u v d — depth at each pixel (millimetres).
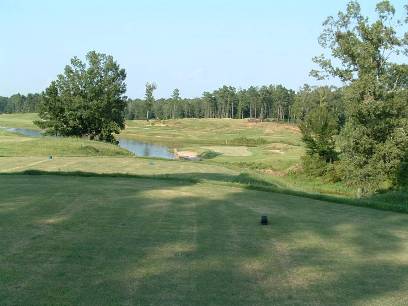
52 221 11945
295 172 51250
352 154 36688
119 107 78375
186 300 7297
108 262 8977
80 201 14664
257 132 127750
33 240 10180
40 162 33031
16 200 14445
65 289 7520
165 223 12367
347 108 36438
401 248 11109
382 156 35750
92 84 74812
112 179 20375
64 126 74938
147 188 17938
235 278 8453
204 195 17047
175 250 9977
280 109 171250
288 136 116125
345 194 42281
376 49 35094
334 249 10758
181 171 31719
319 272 9047
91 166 31844
